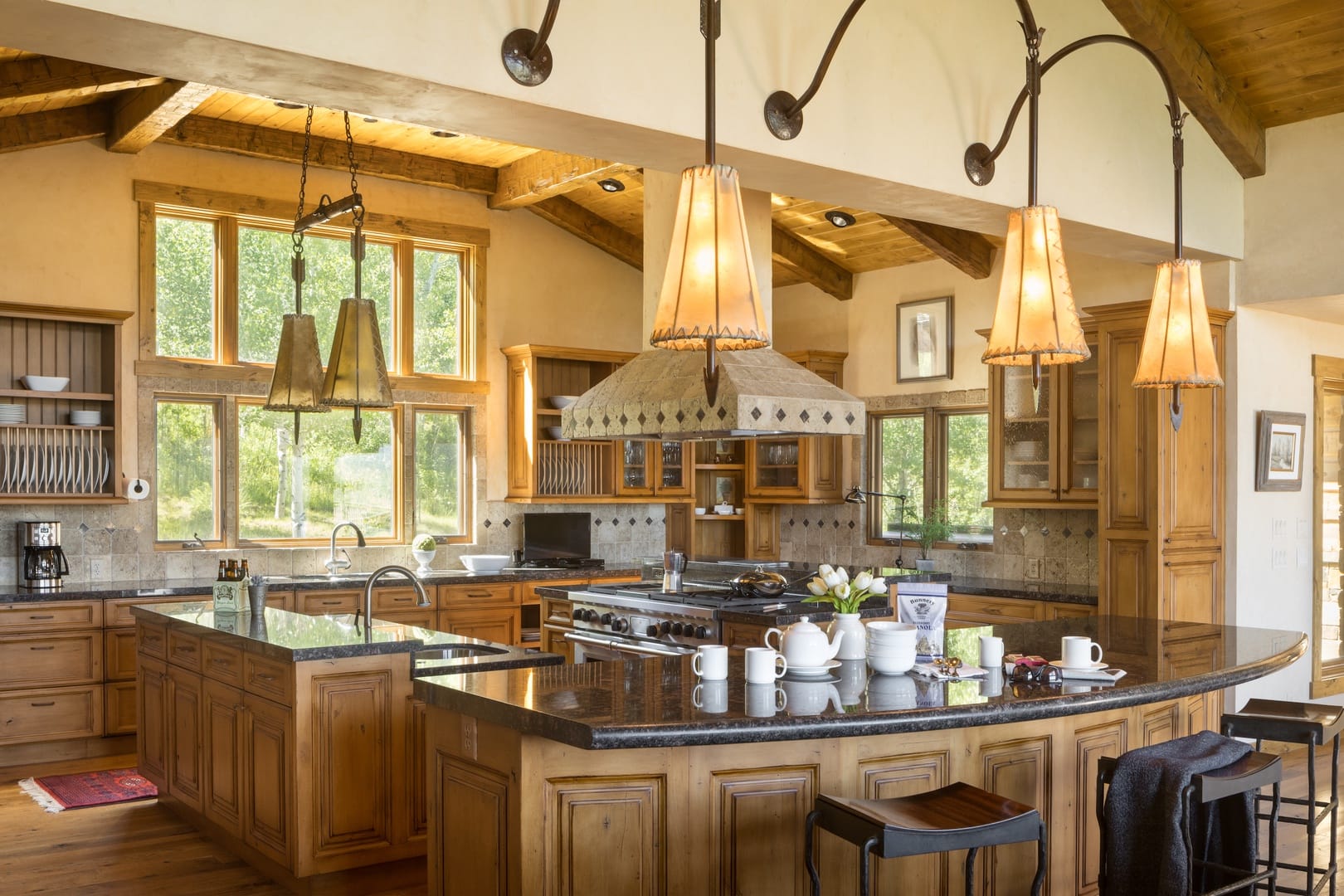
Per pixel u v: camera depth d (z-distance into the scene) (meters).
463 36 3.40
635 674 3.52
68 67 5.76
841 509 9.04
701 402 4.93
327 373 4.98
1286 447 6.65
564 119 3.72
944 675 3.51
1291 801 4.00
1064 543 7.44
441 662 4.40
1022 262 3.30
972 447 8.22
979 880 3.47
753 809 3.13
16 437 6.79
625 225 9.09
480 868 3.12
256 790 4.63
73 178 7.02
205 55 3.13
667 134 3.88
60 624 6.45
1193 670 3.71
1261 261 6.27
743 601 5.81
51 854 4.89
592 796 2.97
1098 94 5.37
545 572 8.15
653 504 9.25
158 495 7.40
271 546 7.76
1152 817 3.12
